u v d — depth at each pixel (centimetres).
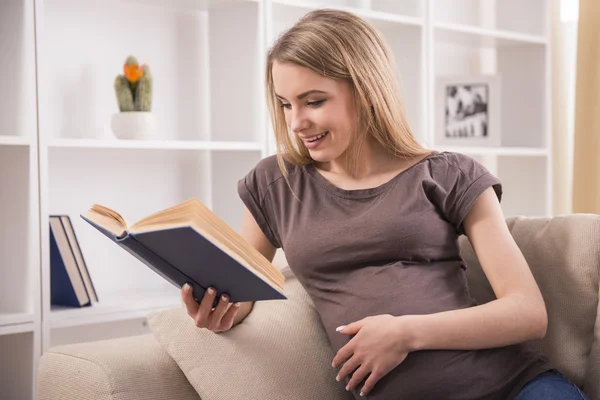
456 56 323
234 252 114
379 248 137
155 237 107
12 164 201
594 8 296
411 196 140
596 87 296
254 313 146
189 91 252
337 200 144
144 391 129
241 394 130
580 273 147
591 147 299
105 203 238
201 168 257
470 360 130
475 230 142
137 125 219
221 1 238
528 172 321
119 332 242
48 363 137
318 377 137
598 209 297
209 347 134
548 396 126
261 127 237
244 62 241
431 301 134
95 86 233
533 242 155
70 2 228
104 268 239
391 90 146
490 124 310
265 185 152
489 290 154
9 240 203
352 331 131
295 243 142
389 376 130
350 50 140
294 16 258
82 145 204
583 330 147
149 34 244
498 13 332
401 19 267
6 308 204
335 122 139
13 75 199
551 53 329
